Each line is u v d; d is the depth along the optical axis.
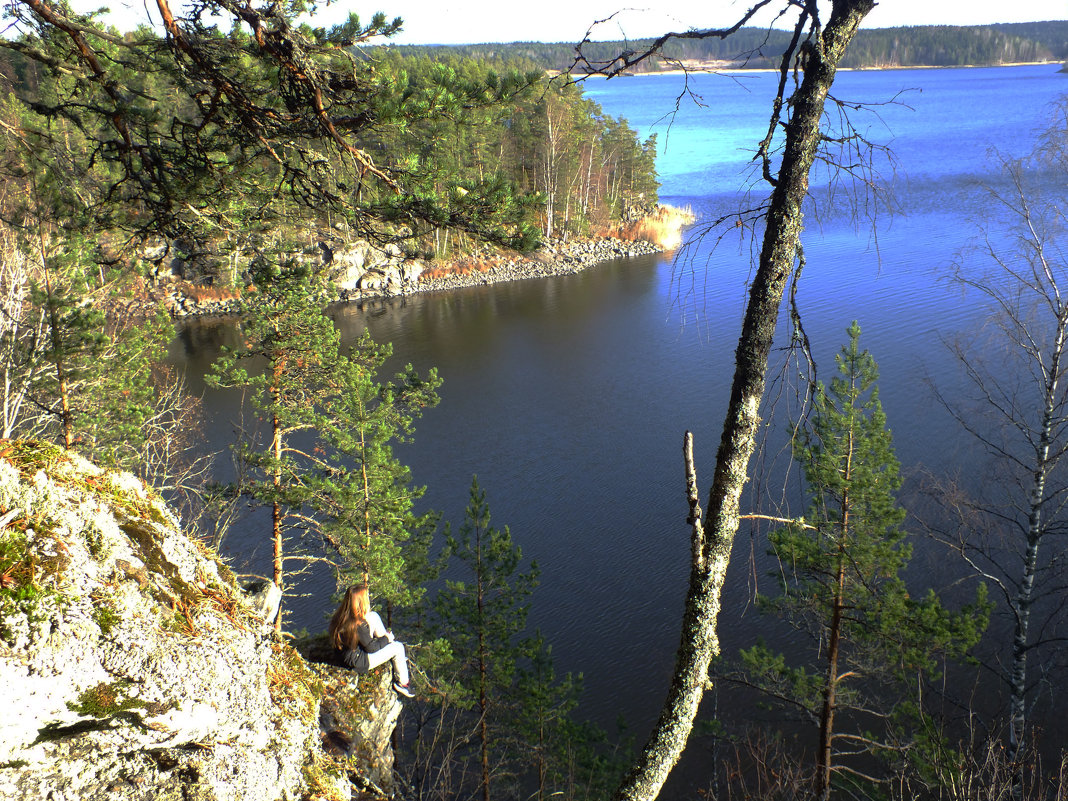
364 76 5.84
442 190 6.19
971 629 11.98
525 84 5.85
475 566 15.62
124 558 3.29
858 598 12.80
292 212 6.88
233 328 51.84
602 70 3.42
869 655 13.74
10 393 13.51
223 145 6.30
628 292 62.09
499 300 62.06
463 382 44.91
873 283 51.56
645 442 36.16
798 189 3.24
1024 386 18.28
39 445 3.36
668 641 23.17
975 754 11.52
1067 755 9.70
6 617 2.69
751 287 3.34
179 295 54.84
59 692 2.74
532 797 15.77
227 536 26.92
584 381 44.09
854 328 12.30
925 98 170.62
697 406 39.72
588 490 32.16
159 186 6.32
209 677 3.36
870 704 19.00
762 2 3.20
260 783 3.59
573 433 37.53
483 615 15.55
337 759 5.17
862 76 182.75
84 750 2.86
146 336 14.74
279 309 15.23
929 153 95.31
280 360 16.22
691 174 102.31
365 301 62.66
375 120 5.78
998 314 12.52
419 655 14.37
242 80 6.01
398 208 6.03
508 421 39.28
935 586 21.23
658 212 81.75
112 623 2.99
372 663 5.94
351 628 5.96
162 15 5.39
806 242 63.12
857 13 3.12
